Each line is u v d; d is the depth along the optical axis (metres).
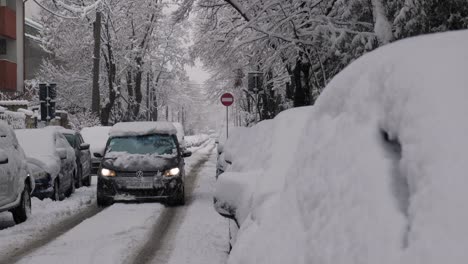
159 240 8.73
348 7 14.51
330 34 15.06
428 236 1.74
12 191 10.03
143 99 61.19
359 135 2.54
